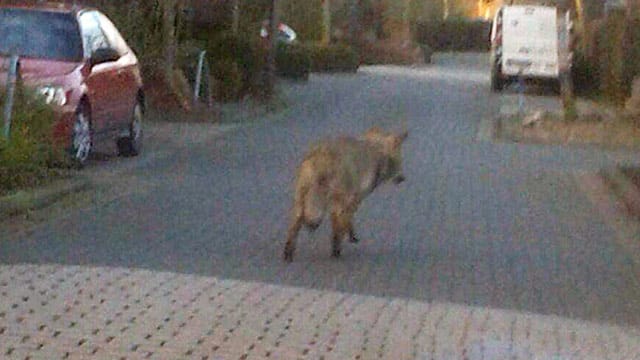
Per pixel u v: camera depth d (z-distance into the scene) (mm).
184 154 22359
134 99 21328
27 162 16422
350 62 52938
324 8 58406
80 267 11523
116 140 21266
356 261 13305
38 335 9094
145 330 9383
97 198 16656
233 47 34219
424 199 18141
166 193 17438
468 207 17594
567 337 10242
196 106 29406
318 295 11086
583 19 44906
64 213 15375
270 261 13016
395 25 66625
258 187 18344
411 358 9172
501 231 15781
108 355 8766
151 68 28547
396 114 32906
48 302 9953
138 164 20594
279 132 27094
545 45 43469
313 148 13242
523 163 23250
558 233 15867
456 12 82688
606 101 40125
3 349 8758
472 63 66375
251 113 30828
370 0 65562
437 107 35656
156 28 29016
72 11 19703
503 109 35312
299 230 13305
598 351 9812
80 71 18891
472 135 27953
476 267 13344
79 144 18781
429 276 12719
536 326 10586
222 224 15117
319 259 13281
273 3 35812
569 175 21672
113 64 20344
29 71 18438
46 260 12344
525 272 13242
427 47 68125
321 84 43719
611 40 40156
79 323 9453
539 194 19266
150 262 12492
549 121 29734
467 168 22031
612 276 13289
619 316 11445
